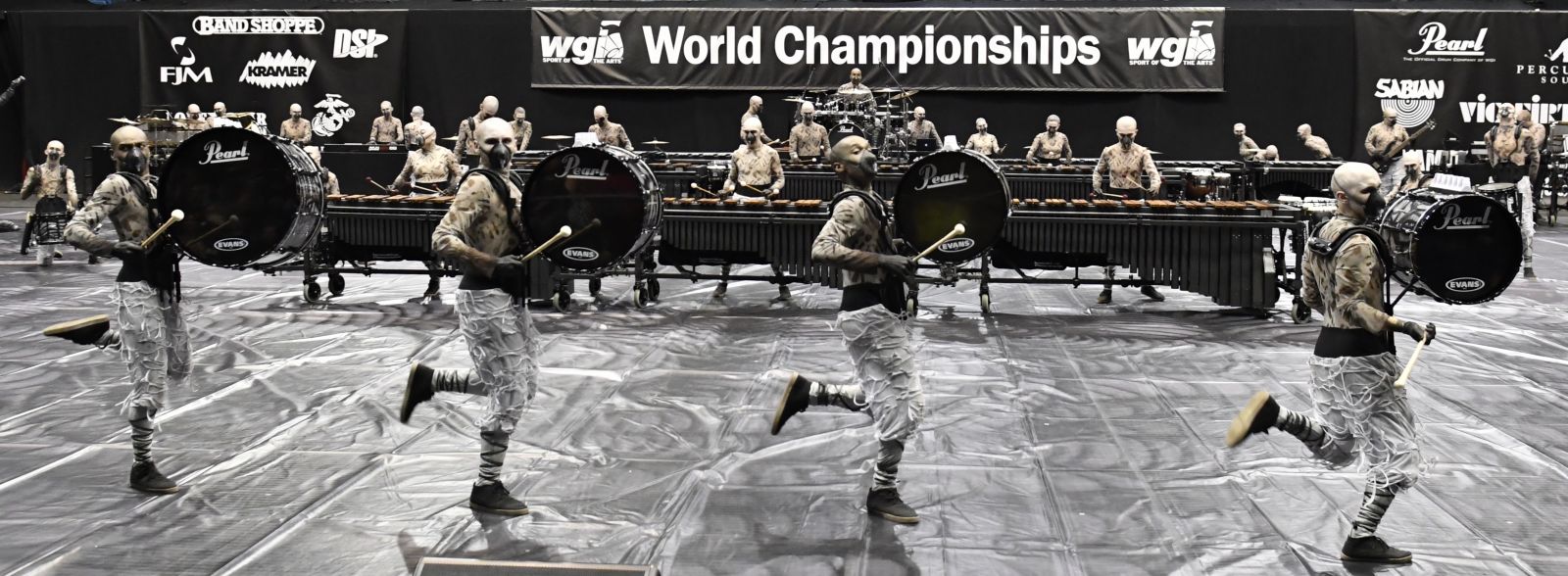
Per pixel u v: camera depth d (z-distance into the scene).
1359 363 4.71
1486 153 20.14
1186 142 23.17
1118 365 8.70
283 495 5.66
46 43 24.52
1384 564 4.81
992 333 10.02
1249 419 4.82
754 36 23.36
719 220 11.02
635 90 23.77
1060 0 23.27
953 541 5.06
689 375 8.27
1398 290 12.18
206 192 6.60
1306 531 5.20
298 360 8.75
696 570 4.72
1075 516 5.38
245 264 6.70
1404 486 4.68
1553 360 8.93
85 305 11.48
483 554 4.88
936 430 6.86
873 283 5.18
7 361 8.62
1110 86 23.00
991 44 23.09
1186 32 22.78
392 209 11.32
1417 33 22.56
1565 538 5.14
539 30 23.69
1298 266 10.52
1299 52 22.81
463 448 6.47
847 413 7.19
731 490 5.74
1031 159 19.22
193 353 9.00
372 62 23.92
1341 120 22.92
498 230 5.35
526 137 19.47
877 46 23.23
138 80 24.47
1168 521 5.32
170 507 5.48
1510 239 5.94
